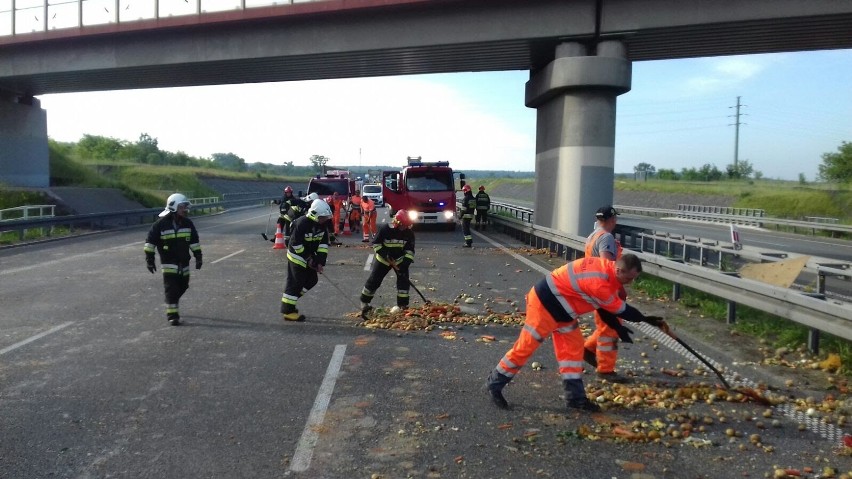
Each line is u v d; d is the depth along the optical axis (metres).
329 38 19.88
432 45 18.69
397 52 19.62
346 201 25.62
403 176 25.03
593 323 8.40
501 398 5.23
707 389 5.48
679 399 5.39
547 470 4.09
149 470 4.08
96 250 17.08
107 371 6.21
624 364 6.46
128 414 5.07
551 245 17.38
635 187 59.16
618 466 4.15
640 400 5.30
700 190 50.22
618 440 4.55
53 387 5.73
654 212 42.34
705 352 6.91
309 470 4.09
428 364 6.48
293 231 8.51
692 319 8.55
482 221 25.14
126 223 26.59
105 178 38.47
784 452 4.37
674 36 16.97
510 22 17.70
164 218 8.16
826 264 7.92
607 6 16.70
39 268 13.55
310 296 10.40
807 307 6.26
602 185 17.70
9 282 11.66
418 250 17.67
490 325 8.25
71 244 18.70
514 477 3.99
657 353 6.86
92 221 23.42
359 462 4.21
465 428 4.80
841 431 4.73
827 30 16.12
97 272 12.96
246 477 3.99
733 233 10.99
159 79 25.23
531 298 5.18
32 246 18.09
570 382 5.16
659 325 5.25
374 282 8.66
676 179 72.69
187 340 7.45
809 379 5.96
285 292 8.46
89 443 4.51
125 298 10.10
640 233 13.91
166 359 6.64
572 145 17.75
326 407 5.24
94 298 10.09
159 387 5.74
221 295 10.44
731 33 16.61
